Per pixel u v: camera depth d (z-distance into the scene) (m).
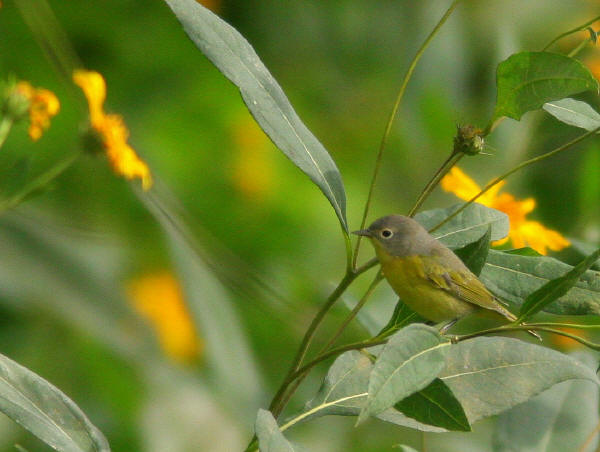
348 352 6.68
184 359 10.41
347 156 12.52
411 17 12.05
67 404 6.05
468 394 6.39
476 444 10.70
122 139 8.63
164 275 10.55
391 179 12.59
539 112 11.42
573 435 8.13
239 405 10.38
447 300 8.48
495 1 12.03
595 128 6.56
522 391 6.38
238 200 12.12
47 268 9.45
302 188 12.29
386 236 8.46
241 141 12.24
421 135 12.30
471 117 11.97
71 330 10.07
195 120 12.13
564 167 11.57
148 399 10.04
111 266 10.00
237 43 6.35
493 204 8.35
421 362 5.02
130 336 9.77
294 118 6.44
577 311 6.55
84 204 10.48
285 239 12.05
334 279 11.98
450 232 7.26
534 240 8.29
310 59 12.25
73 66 10.18
